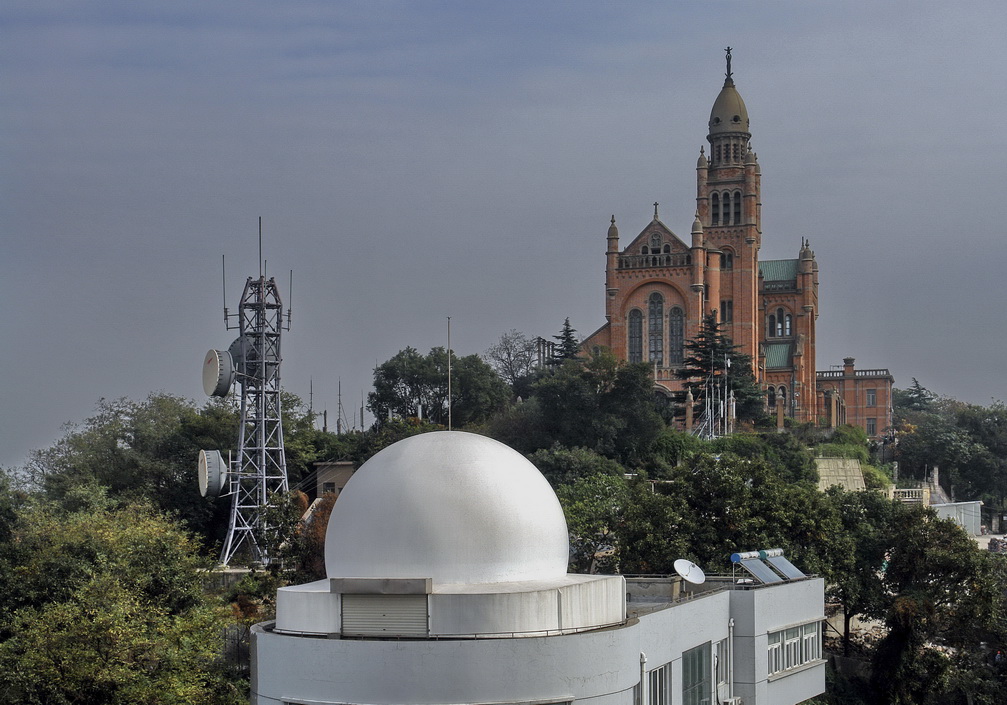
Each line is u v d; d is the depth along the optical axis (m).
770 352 195.50
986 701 62.97
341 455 113.75
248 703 47.91
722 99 191.75
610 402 120.31
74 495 79.12
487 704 31.00
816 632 51.03
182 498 98.19
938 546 68.38
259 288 90.00
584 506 72.75
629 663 34.03
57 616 46.97
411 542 32.59
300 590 33.25
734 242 184.12
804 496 68.44
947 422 194.12
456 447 34.19
